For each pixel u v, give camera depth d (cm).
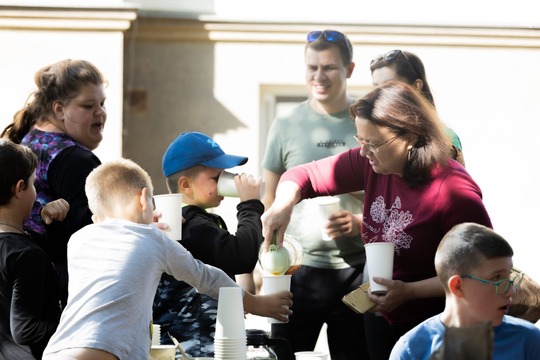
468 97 950
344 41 598
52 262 462
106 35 899
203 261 450
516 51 952
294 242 489
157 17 952
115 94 898
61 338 391
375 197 465
